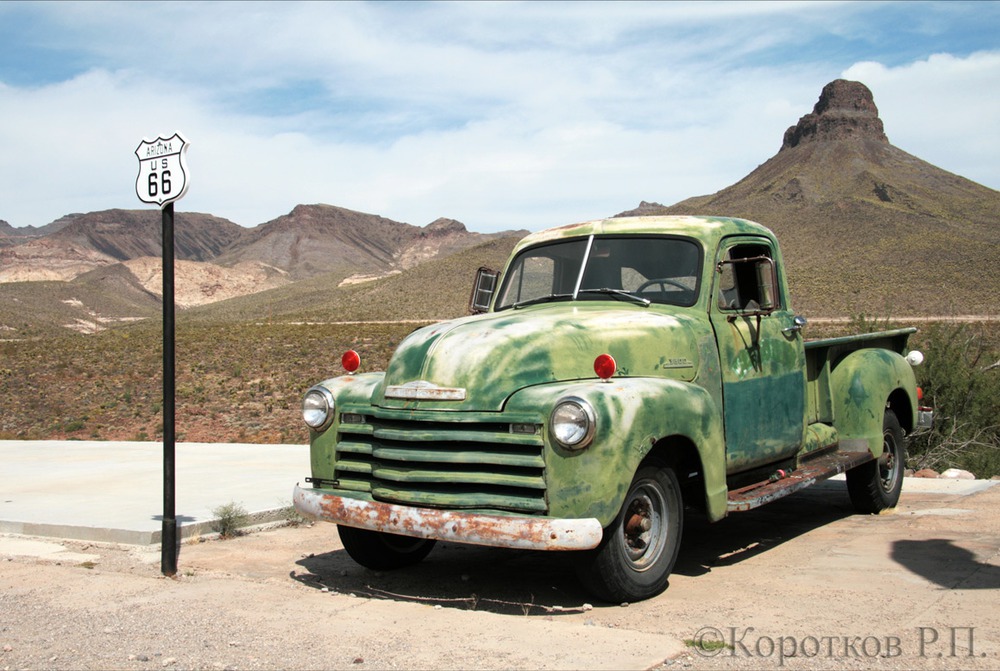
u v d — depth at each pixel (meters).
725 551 6.83
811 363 7.77
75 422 28.56
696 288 6.23
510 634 4.61
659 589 5.45
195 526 7.52
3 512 8.14
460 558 6.86
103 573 6.21
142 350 52.78
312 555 6.95
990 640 4.54
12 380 40.28
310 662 4.27
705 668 4.18
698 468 5.60
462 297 145.00
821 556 6.51
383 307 146.75
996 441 12.98
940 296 99.50
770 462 6.80
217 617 5.04
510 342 5.31
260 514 8.02
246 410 30.53
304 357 48.50
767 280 6.40
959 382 12.70
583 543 4.73
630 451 4.99
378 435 5.34
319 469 5.81
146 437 25.48
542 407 4.94
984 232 144.00
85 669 4.26
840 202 162.00
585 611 5.22
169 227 6.19
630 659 4.21
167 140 6.14
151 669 4.24
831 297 102.56
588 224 6.79
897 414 8.80
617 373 5.50
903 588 5.55
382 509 5.25
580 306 6.38
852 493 8.18
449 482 5.09
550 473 4.89
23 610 5.28
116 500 8.80
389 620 4.92
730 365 6.26
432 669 4.14
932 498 9.16
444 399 5.19
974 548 6.59
